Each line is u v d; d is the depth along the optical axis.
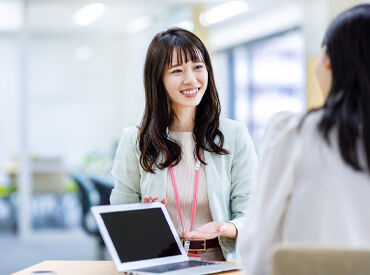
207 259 2.29
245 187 2.42
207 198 2.40
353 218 1.45
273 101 9.90
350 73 1.46
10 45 9.41
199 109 2.47
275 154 1.53
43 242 7.81
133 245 2.04
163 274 1.89
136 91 7.75
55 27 7.74
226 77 10.51
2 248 7.34
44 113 7.75
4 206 10.70
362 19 1.46
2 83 9.52
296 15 8.62
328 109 1.48
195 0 7.65
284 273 1.34
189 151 2.43
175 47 2.35
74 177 6.12
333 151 1.46
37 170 7.78
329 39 1.51
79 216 7.91
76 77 7.77
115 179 2.53
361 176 1.45
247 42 9.99
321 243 1.45
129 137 2.51
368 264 1.31
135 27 7.86
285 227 1.50
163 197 2.38
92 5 7.75
